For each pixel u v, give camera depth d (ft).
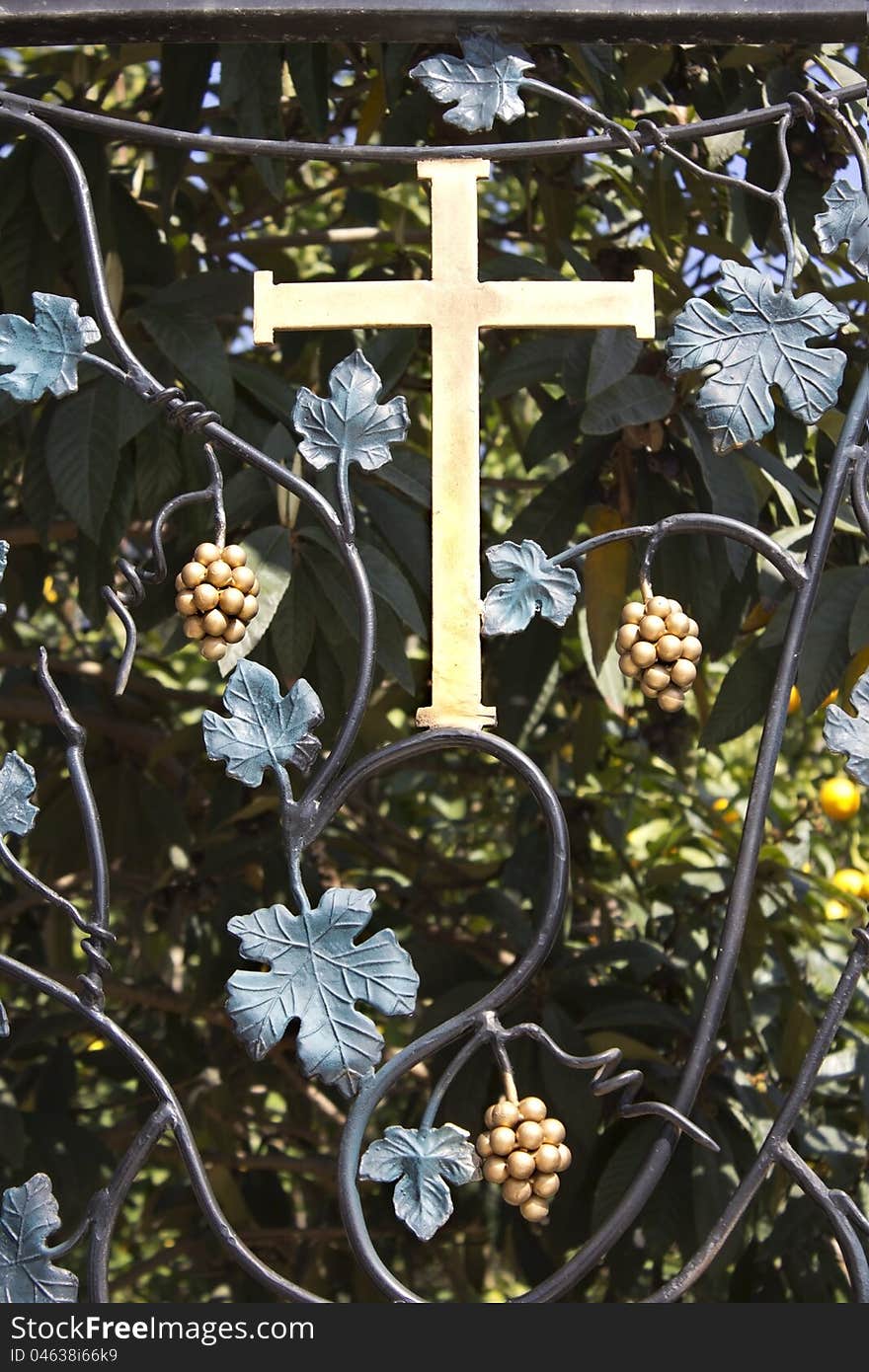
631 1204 7.29
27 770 7.47
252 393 10.01
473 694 7.37
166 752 12.78
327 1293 13.88
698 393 7.52
